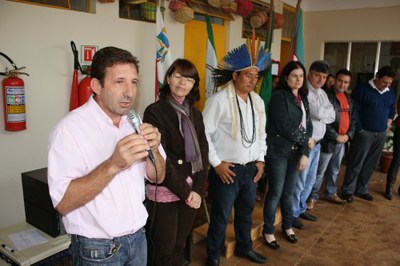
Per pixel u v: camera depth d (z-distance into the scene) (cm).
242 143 211
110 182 109
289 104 238
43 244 163
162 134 165
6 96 197
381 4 529
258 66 215
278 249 264
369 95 350
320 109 288
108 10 257
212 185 221
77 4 245
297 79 240
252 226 278
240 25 425
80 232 108
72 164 101
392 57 545
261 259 243
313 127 288
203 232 264
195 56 369
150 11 288
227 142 212
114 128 112
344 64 589
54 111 231
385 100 353
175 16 320
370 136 357
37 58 217
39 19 215
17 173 216
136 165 117
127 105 106
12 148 212
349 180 373
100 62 103
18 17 204
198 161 176
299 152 252
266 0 462
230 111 209
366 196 384
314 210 348
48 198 166
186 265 231
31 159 222
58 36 226
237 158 212
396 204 371
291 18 559
